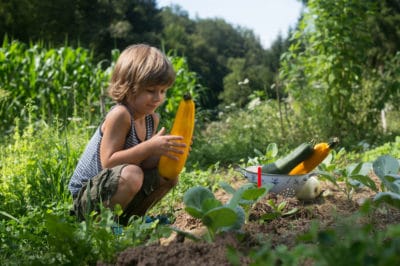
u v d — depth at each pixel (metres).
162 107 7.96
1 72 8.31
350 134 7.83
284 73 8.62
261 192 2.47
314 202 3.40
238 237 2.43
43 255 2.56
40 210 3.49
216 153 7.00
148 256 2.19
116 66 3.08
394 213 2.95
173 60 8.84
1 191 3.86
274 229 2.70
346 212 3.07
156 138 3.01
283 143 7.58
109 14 38.09
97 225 2.53
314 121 7.99
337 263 1.54
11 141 6.29
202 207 2.37
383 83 8.23
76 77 8.50
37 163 4.12
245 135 8.20
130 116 3.06
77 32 34.75
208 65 47.66
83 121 6.38
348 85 8.02
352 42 7.87
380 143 7.63
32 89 8.37
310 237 1.79
